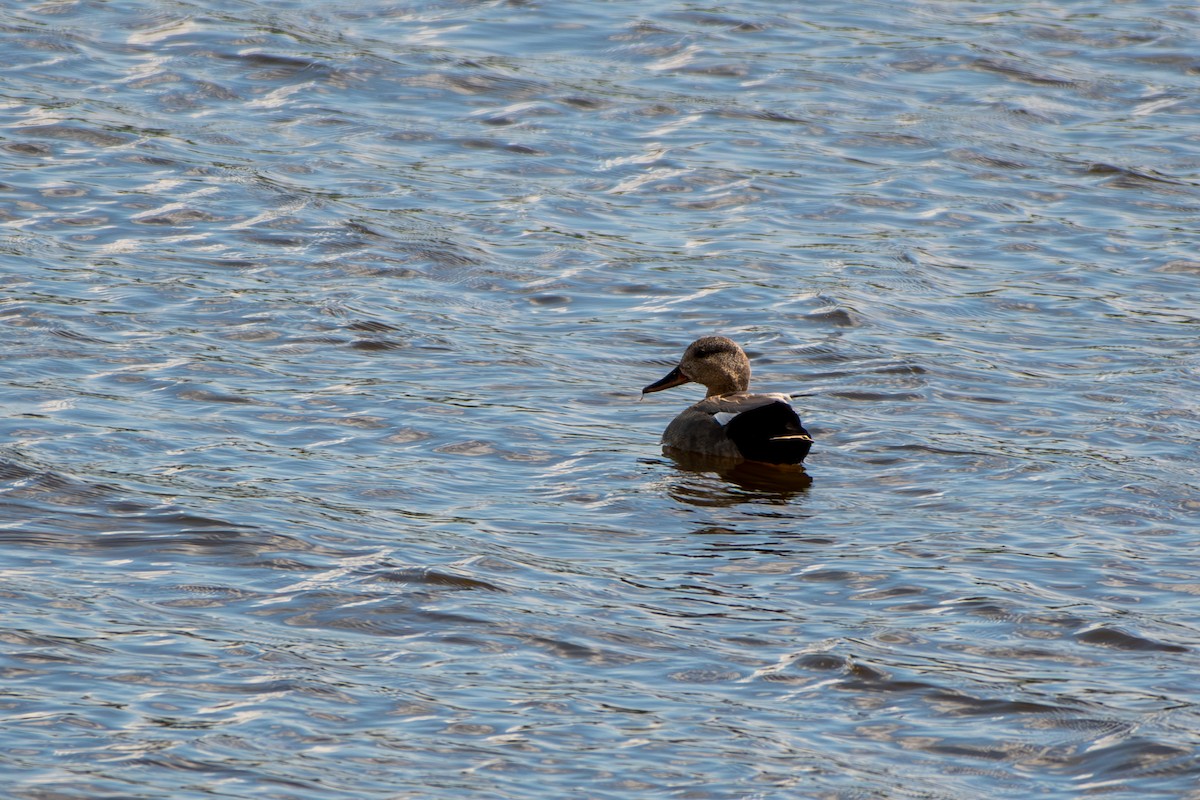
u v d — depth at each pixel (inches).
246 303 795.4
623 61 1205.7
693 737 436.1
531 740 431.2
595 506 605.0
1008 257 913.5
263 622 493.0
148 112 1061.1
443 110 1099.9
